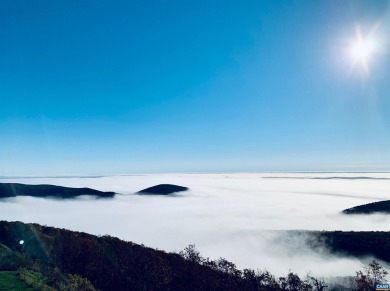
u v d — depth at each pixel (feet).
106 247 278.67
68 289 131.23
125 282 228.43
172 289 244.22
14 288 107.96
